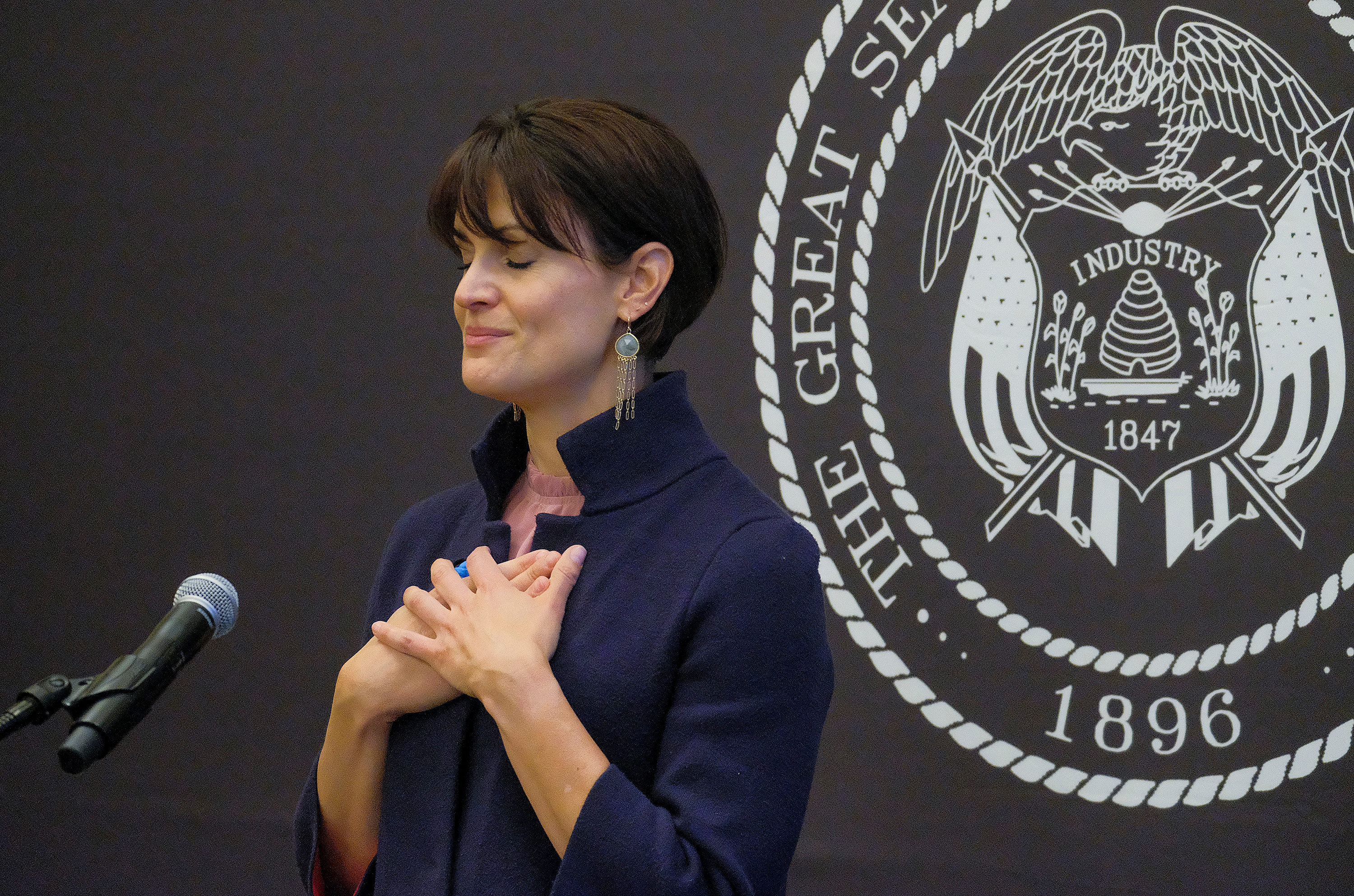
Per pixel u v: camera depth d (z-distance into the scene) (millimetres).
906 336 8750
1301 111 8406
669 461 4309
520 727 3752
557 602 4027
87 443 9312
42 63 9391
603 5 9062
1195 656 8344
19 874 9156
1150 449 8469
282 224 9250
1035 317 8633
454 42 9148
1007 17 8719
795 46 8891
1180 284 8500
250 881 9016
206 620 3898
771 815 3762
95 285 9352
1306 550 8273
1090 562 8492
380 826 4215
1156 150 8555
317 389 9195
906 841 8562
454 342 9109
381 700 4148
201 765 9141
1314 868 8141
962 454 8656
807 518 8750
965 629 8586
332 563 9117
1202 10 8539
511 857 3943
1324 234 8352
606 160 3984
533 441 4520
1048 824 8422
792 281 8844
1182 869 8258
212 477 9234
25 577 9312
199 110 9305
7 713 3436
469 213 4031
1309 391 8320
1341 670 8195
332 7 9227
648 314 4281
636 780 3920
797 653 3912
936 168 8758
